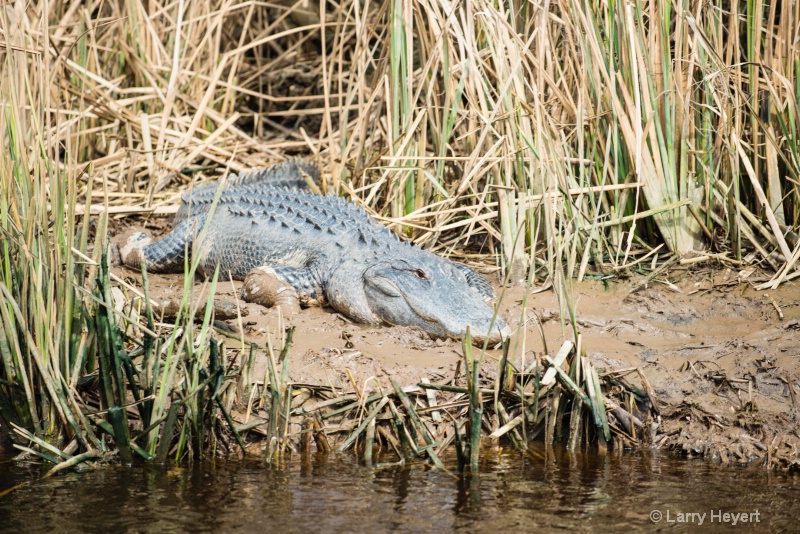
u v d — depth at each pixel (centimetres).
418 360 2112
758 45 2716
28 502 1552
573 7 2625
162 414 1759
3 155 1827
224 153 3606
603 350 2161
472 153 2759
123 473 1706
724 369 2069
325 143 3694
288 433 1859
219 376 1803
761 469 1806
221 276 2827
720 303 2428
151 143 3622
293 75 4600
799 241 2561
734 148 2644
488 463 1802
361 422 1892
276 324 2334
